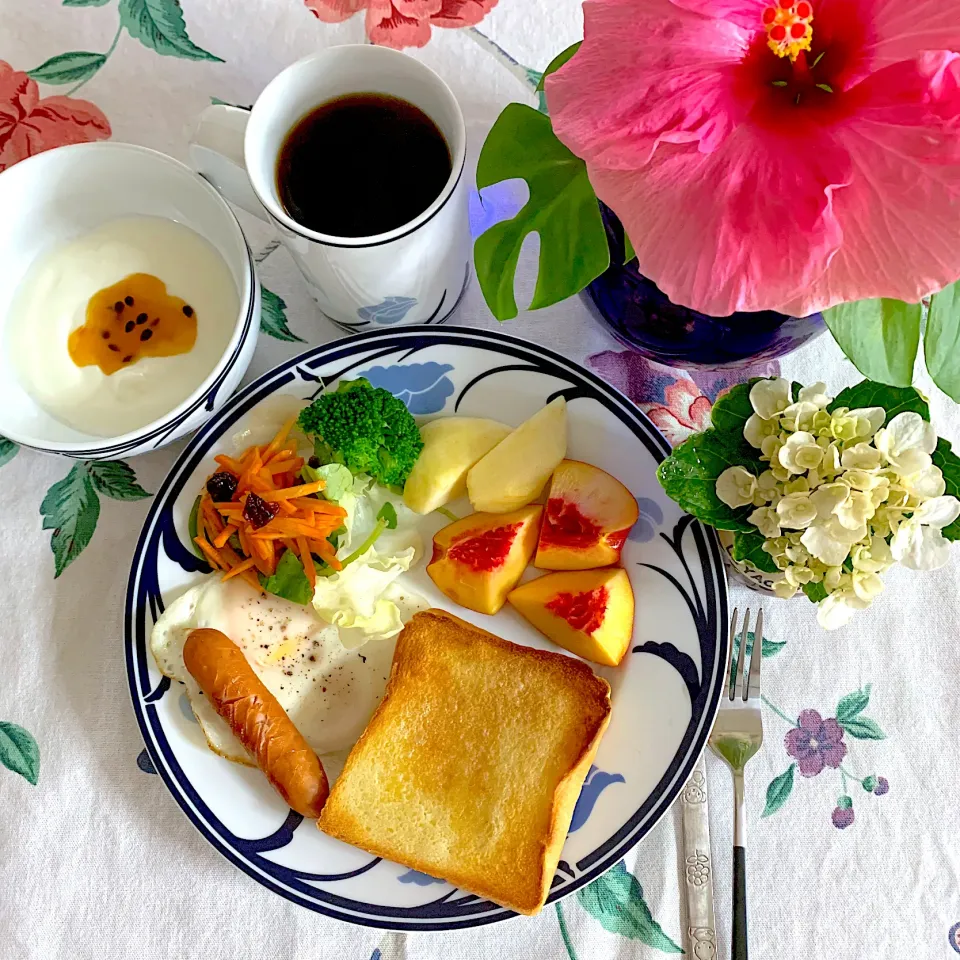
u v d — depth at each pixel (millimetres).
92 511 498
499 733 456
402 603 483
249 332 452
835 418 385
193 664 453
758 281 287
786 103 298
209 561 476
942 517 380
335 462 463
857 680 467
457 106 412
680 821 457
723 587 450
